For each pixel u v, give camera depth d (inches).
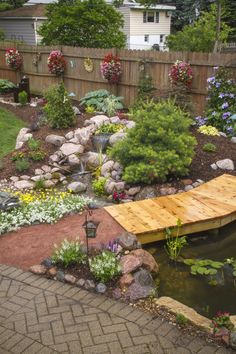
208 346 129.3
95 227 170.4
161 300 153.0
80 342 132.0
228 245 210.5
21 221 215.9
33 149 324.8
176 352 127.0
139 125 273.9
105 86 481.1
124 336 134.2
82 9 622.2
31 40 1127.0
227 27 714.8
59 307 149.6
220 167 285.6
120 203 252.4
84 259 175.8
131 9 1127.6
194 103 389.4
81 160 316.2
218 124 358.9
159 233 205.0
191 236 218.2
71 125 366.9
